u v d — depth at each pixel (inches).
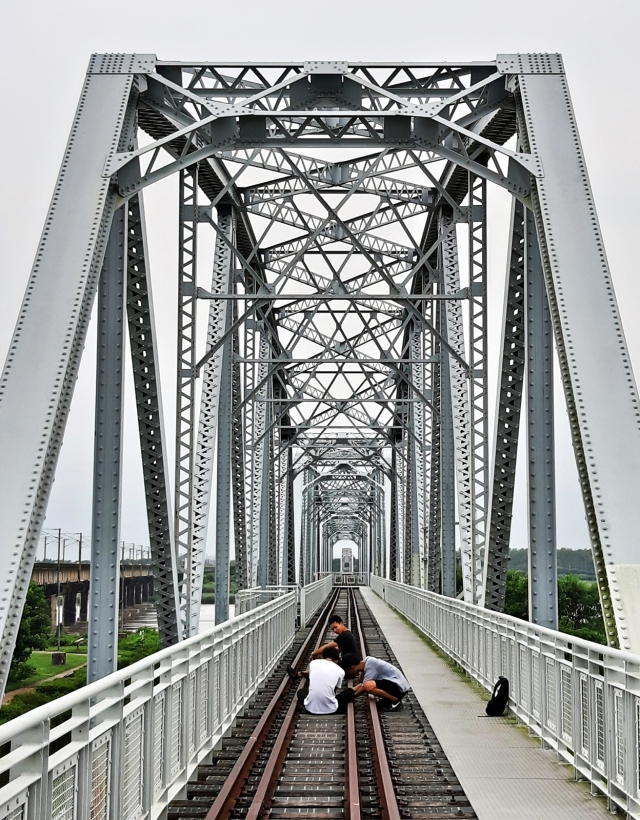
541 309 488.1
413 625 1074.1
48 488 349.1
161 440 486.6
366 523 3715.6
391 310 1179.3
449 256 831.7
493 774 317.1
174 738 290.5
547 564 470.6
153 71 474.3
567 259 412.5
